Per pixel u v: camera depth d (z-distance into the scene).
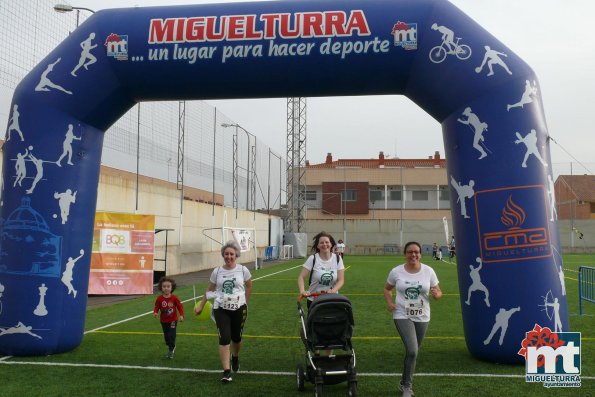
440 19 7.49
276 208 52.78
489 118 7.27
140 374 6.62
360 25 7.55
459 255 7.55
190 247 26.62
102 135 8.51
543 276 7.03
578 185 57.53
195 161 32.91
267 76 7.79
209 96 8.19
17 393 5.80
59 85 7.93
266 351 8.01
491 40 7.45
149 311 12.30
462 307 7.55
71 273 7.82
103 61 7.96
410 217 57.41
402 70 7.62
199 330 9.76
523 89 7.29
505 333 7.01
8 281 7.62
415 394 5.78
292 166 49.97
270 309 12.64
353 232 52.53
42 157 7.80
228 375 6.30
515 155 7.18
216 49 7.74
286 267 31.34
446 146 7.80
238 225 35.25
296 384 6.22
